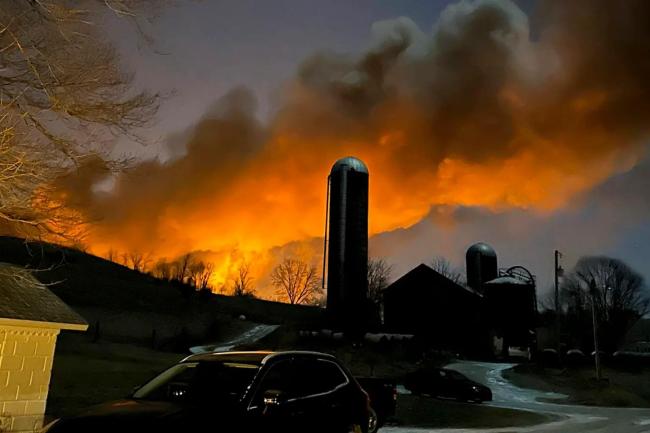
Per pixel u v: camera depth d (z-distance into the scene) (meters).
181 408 4.99
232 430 4.88
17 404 10.63
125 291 58.38
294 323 59.00
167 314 54.03
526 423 18.84
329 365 7.05
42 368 11.20
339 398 6.79
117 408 5.05
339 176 53.69
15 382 10.65
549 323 82.56
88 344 34.25
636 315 83.00
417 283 56.22
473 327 52.62
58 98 11.09
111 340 40.06
